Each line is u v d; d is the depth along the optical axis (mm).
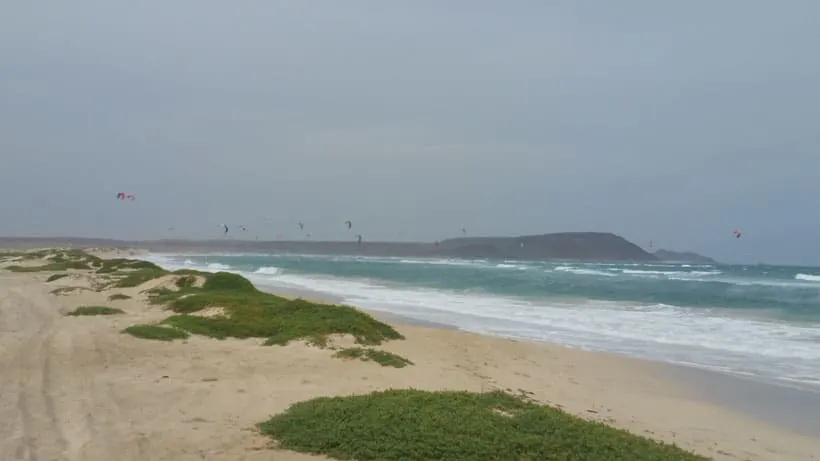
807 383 15078
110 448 7809
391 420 8719
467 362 15664
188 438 8273
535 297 35531
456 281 48938
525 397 12195
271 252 176750
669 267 96312
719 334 22344
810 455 9906
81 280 33875
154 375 11945
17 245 148875
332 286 43375
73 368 12234
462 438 8133
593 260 137125
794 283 49281
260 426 8781
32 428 8477
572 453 8008
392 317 26250
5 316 19688
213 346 15203
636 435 9766
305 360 13992
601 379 14977
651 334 22234
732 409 12797
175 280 27203
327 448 7883
